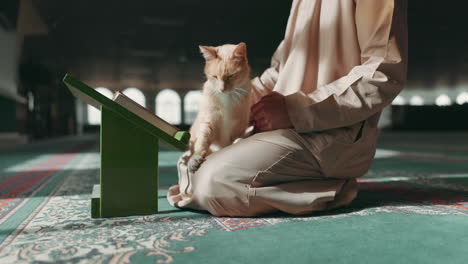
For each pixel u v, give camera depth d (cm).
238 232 125
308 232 125
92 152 614
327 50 167
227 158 146
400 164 376
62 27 1034
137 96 2288
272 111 146
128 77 1925
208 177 146
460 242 113
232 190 143
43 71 1473
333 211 157
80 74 1794
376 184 241
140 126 149
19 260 100
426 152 546
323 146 148
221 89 152
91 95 141
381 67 144
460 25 1086
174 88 2261
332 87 148
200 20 1024
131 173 153
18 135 1064
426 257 100
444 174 294
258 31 1140
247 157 145
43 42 1155
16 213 160
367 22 153
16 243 115
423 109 2194
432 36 1212
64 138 1459
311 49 175
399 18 150
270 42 1262
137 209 154
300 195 146
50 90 1586
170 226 134
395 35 148
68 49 1285
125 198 152
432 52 1430
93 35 1135
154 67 1659
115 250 108
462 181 254
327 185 157
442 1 890
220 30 1127
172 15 975
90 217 151
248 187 144
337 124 144
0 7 714
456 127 2200
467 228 129
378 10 151
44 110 1523
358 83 144
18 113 1127
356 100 142
